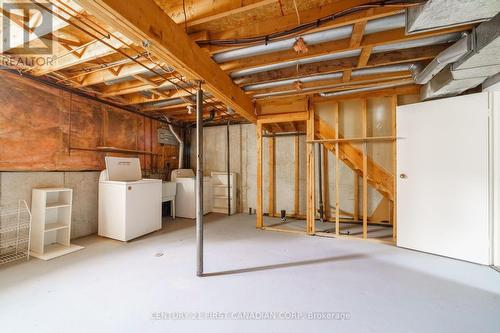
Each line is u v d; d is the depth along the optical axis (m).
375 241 3.28
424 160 2.84
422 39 2.03
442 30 1.86
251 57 2.48
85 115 3.59
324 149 4.84
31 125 2.92
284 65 2.50
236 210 5.59
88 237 3.47
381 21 1.78
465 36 1.87
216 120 5.42
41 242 2.77
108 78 2.91
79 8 1.73
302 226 4.24
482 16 1.52
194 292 1.97
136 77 2.83
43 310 1.71
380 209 4.43
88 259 2.64
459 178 2.62
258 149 4.05
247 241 3.33
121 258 2.68
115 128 4.11
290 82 3.01
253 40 2.00
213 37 2.16
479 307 1.76
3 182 2.68
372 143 3.46
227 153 5.68
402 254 2.80
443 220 2.72
